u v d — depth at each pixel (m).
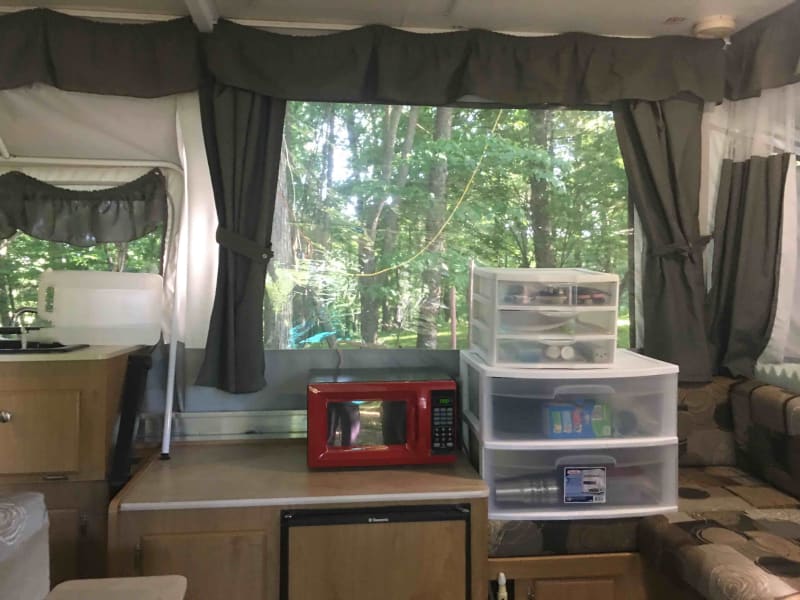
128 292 2.19
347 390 1.95
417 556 1.76
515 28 2.35
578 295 1.95
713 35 2.34
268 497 1.73
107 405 1.88
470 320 2.26
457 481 1.87
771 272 2.34
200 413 2.29
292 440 2.29
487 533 1.82
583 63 2.34
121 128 2.25
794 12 2.18
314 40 2.21
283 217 2.37
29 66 2.11
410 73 2.27
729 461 2.36
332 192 2.40
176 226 2.27
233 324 2.19
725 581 1.51
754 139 2.38
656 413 1.98
